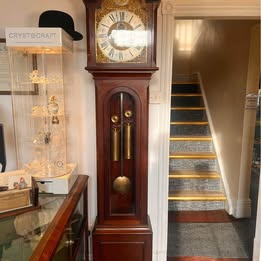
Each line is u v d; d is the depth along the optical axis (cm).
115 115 161
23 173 143
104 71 149
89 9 144
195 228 260
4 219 111
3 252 89
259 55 247
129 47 148
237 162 276
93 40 147
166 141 189
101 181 164
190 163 330
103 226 167
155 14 146
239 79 272
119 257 169
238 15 177
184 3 175
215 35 353
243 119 263
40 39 132
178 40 488
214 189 315
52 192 141
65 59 175
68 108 180
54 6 173
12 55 159
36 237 98
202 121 380
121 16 146
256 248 177
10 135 183
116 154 165
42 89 158
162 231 201
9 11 172
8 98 179
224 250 225
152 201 197
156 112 186
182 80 489
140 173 163
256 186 284
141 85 153
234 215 280
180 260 212
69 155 186
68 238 121
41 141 153
